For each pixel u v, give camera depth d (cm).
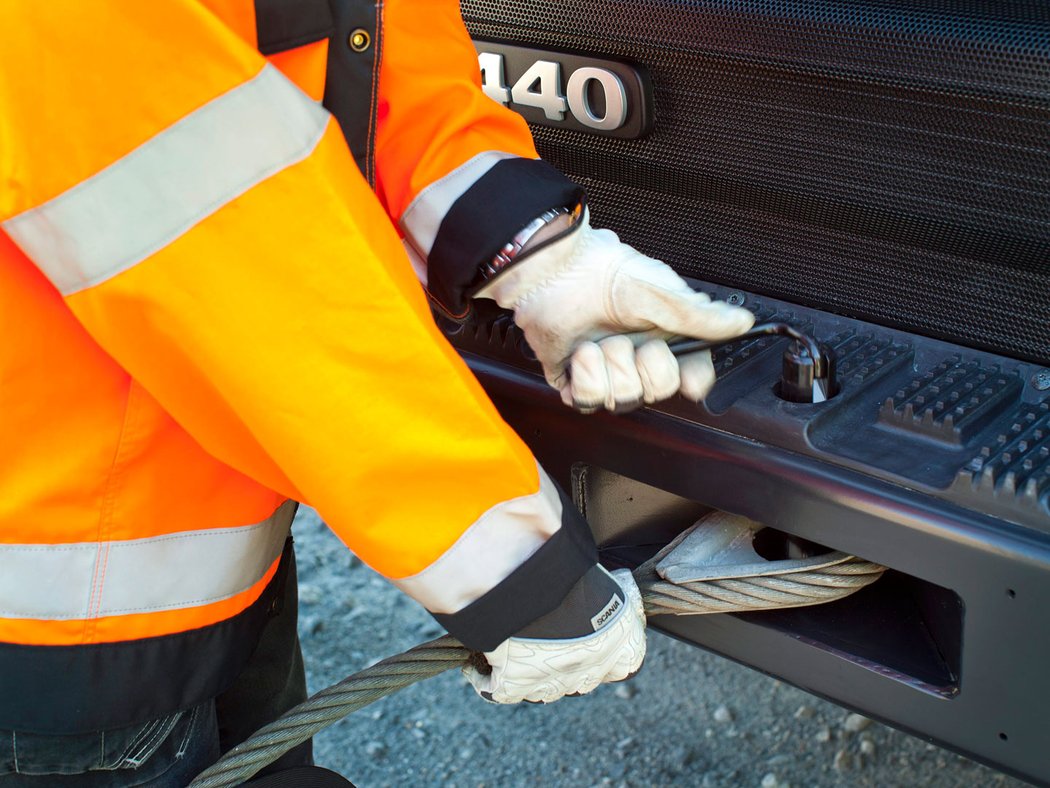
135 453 110
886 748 213
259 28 105
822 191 146
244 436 107
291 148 96
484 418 103
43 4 88
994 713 126
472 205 117
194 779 127
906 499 124
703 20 146
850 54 136
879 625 142
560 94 162
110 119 91
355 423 100
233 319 96
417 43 119
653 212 166
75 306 97
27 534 111
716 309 123
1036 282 136
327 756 222
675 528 160
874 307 150
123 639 116
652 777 212
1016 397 137
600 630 121
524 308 122
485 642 113
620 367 120
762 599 138
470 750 222
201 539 118
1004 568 118
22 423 107
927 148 136
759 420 134
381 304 98
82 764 120
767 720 222
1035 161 129
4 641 113
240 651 128
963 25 128
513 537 110
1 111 89
